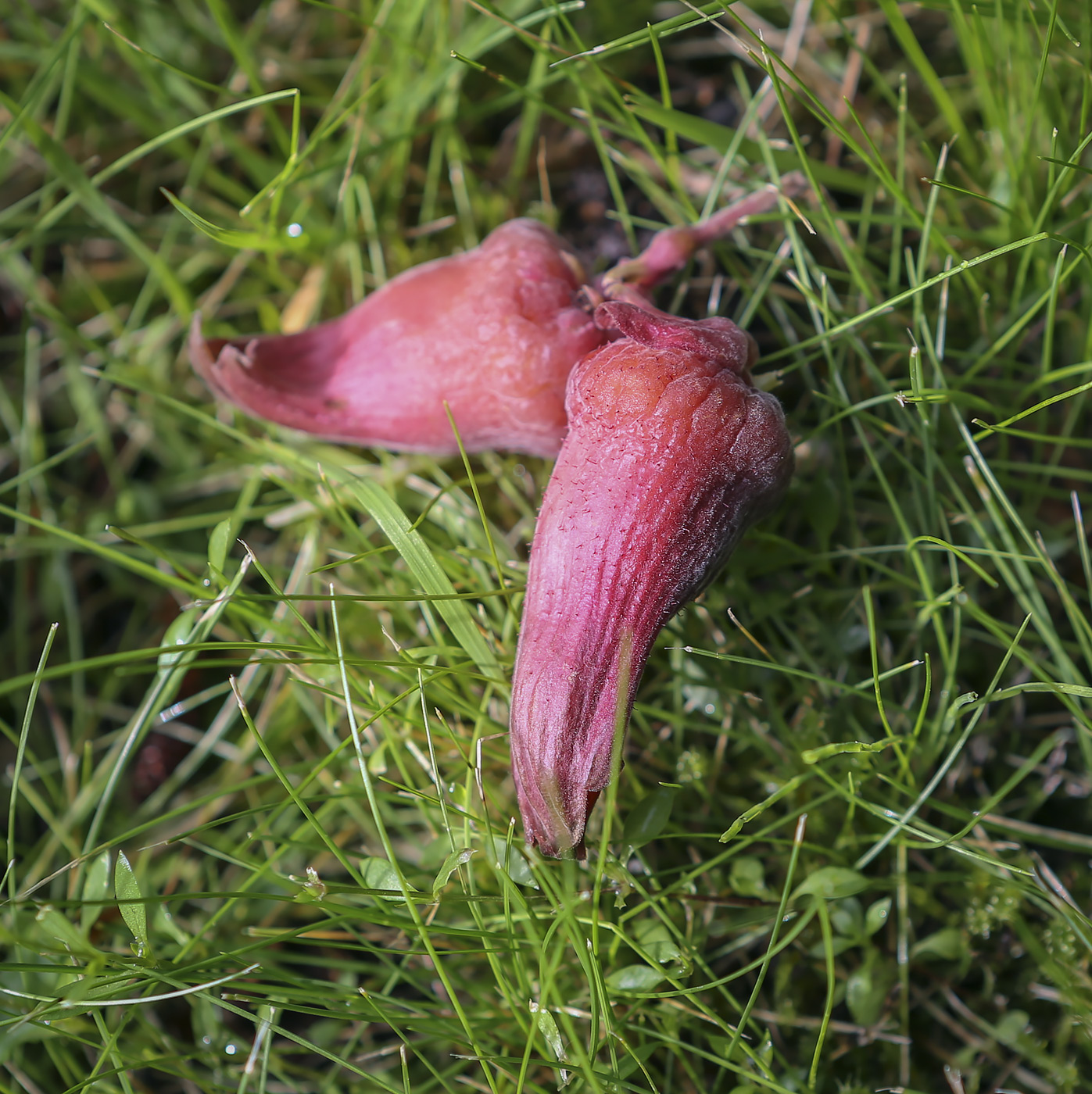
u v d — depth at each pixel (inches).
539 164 8.4
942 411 7.9
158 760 8.3
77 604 8.6
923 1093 7.5
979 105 8.3
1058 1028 7.6
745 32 8.5
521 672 6.9
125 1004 7.2
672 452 6.9
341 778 7.9
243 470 8.4
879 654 7.9
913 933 7.7
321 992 7.4
